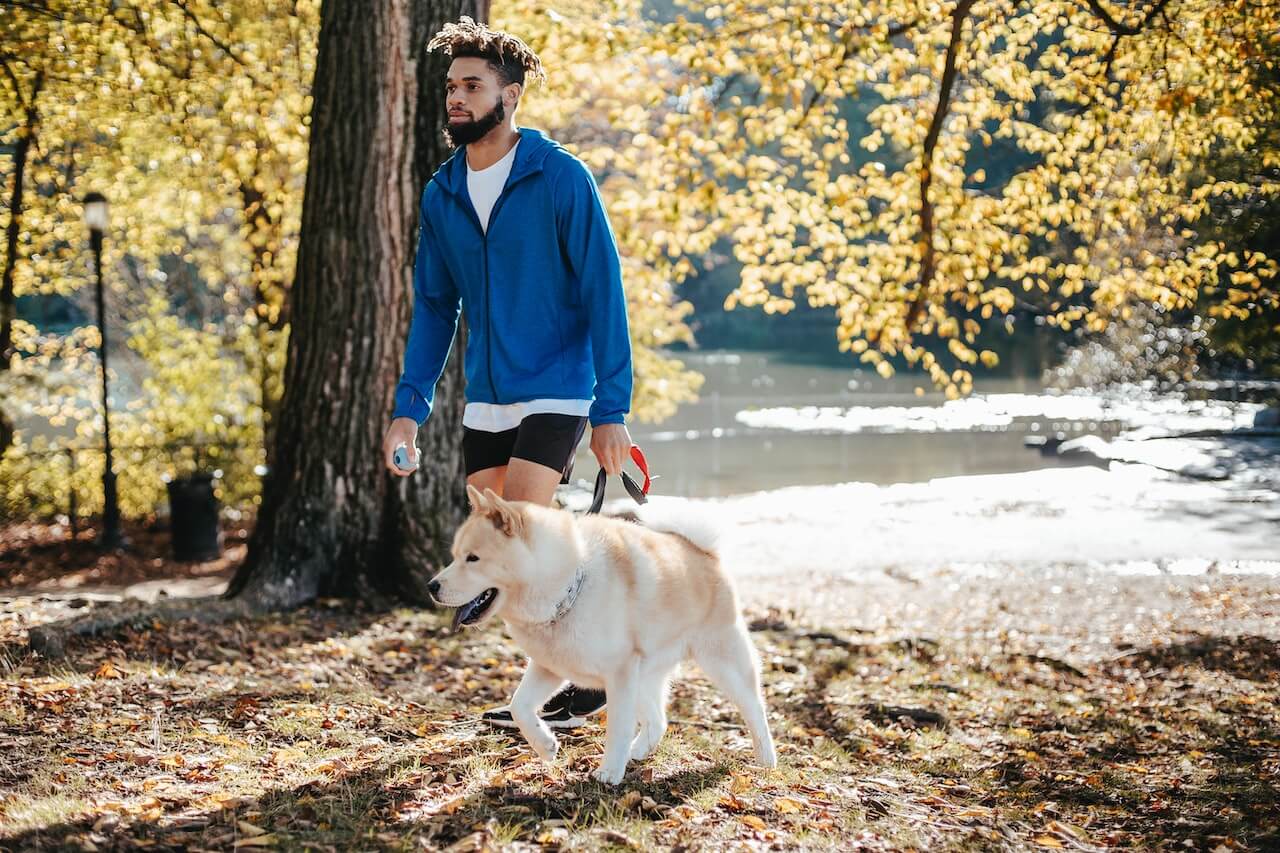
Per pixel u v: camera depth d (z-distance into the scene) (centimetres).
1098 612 1142
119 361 1897
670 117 1100
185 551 1468
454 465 803
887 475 2283
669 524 409
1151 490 1938
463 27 378
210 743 415
